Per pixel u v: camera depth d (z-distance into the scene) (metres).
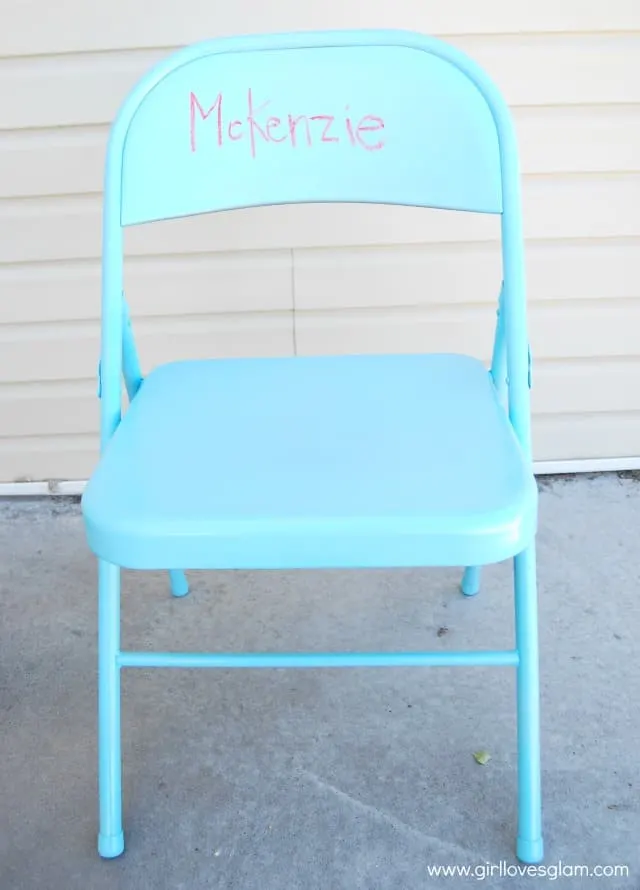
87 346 1.46
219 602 1.32
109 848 0.93
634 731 1.06
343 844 0.93
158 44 1.24
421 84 0.90
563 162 1.32
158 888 0.90
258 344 1.46
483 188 0.89
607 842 0.93
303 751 1.05
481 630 1.24
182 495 0.72
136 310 1.42
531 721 0.88
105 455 0.81
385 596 1.32
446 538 0.67
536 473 1.58
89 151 1.31
